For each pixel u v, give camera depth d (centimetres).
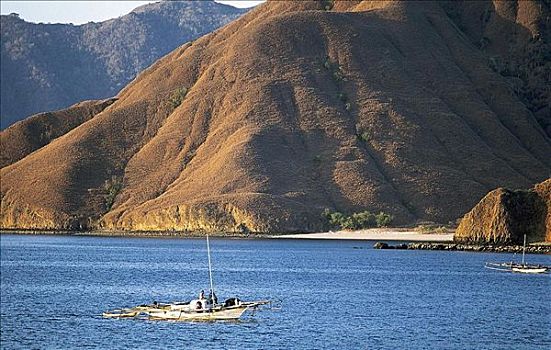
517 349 12019
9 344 11988
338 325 13575
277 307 15488
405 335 12875
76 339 12281
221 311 13662
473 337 12812
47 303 16100
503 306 16075
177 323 13425
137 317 13912
